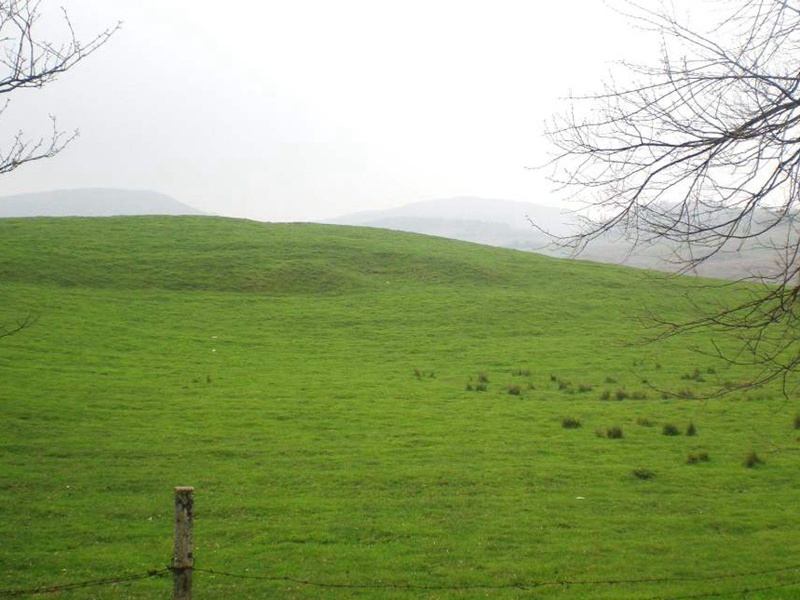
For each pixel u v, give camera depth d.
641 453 21.91
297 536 15.30
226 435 23.62
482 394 30.41
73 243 61.56
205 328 43.53
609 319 48.62
